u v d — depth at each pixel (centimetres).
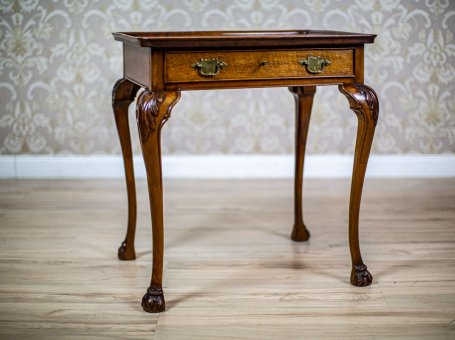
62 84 331
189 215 278
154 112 172
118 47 328
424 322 175
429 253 229
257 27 328
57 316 179
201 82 177
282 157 342
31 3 321
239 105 335
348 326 173
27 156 339
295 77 185
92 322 175
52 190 317
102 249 234
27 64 328
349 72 191
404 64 332
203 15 326
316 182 335
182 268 216
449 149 344
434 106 338
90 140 339
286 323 175
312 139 340
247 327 173
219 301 189
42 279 205
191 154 342
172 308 185
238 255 229
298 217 242
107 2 323
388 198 304
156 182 177
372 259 224
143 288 199
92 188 322
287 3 326
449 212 281
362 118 191
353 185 197
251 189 321
